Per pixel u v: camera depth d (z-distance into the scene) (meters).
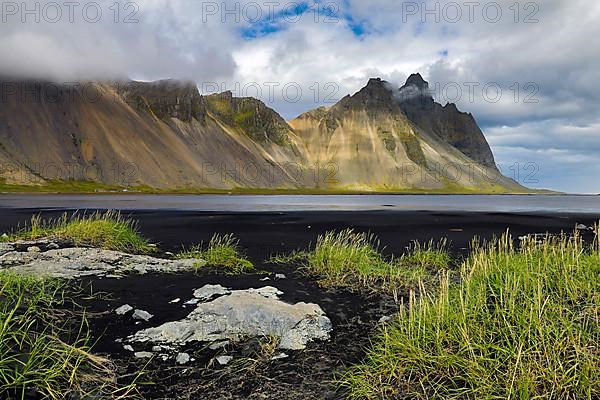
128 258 15.63
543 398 5.83
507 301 8.29
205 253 17.48
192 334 8.50
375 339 8.62
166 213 49.09
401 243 24.28
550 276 9.97
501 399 5.90
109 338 8.30
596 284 9.31
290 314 9.05
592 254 11.77
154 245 20.41
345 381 6.80
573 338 6.71
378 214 50.09
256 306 9.19
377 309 10.64
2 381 6.09
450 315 7.98
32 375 6.32
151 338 8.30
